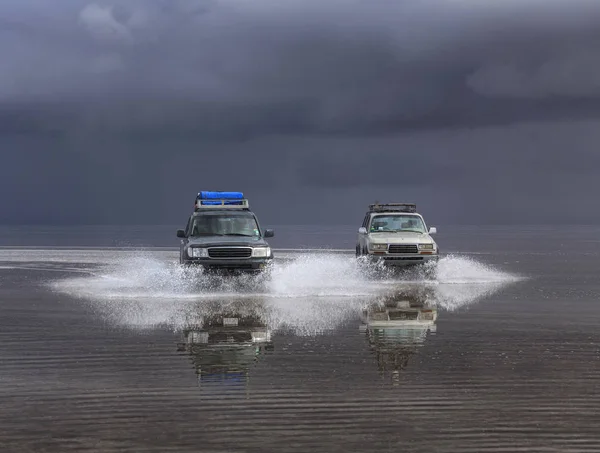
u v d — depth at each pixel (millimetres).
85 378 7965
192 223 19984
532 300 15805
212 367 8562
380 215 23094
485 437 5824
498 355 9312
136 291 17531
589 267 27953
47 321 12438
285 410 6629
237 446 5605
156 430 6016
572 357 9172
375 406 6762
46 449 5527
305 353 9461
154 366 8625
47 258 34938
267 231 19656
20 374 8172
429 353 9461
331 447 5582
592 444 5648
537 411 6586
